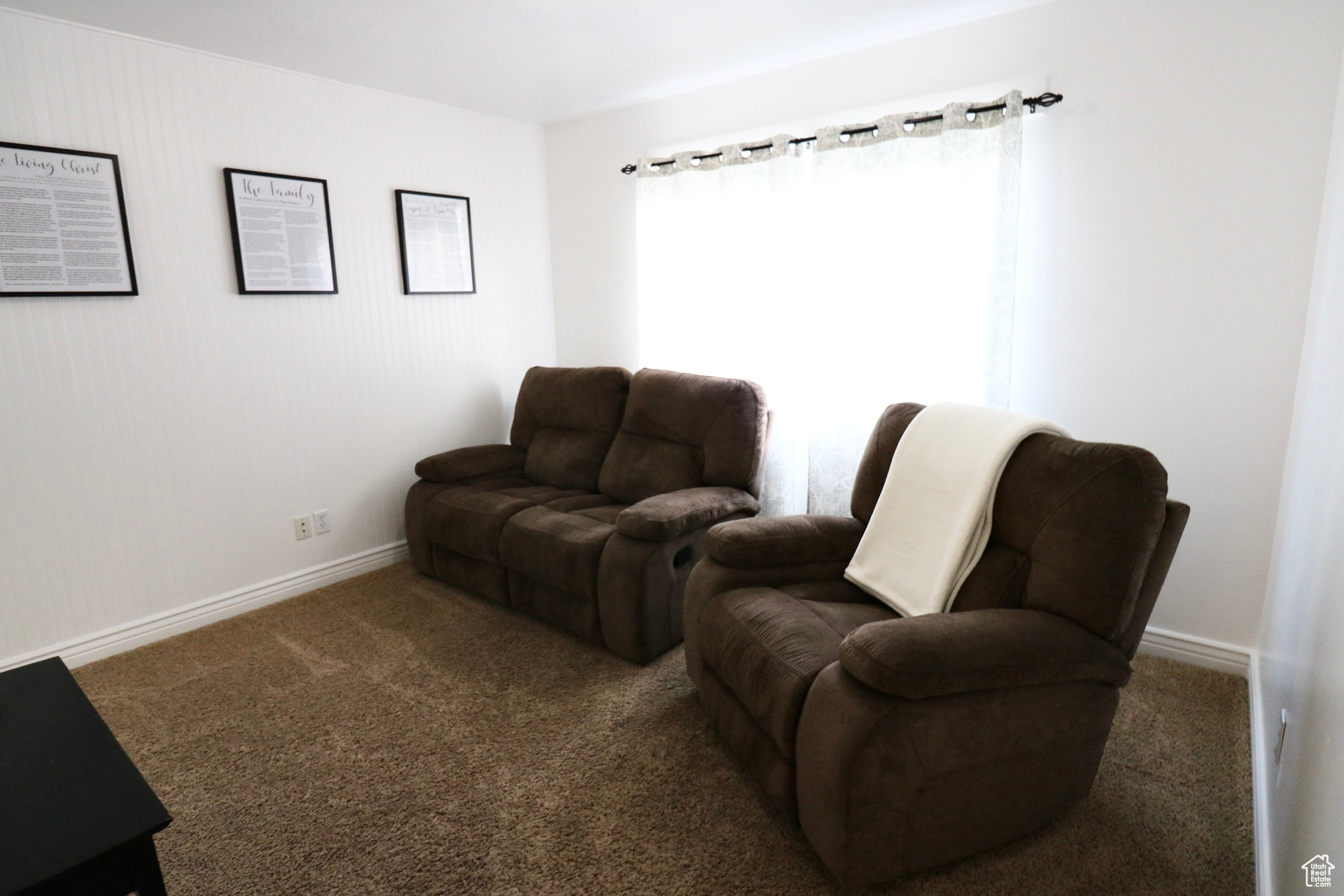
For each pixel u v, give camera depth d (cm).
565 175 393
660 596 246
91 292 245
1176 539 157
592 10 238
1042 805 160
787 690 159
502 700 227
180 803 181
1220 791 180
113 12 229
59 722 134
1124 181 232
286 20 239
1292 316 210
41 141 232
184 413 274
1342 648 106
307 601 307
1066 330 250
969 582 181
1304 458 178
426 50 272
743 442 280
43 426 241
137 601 268
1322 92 198
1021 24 244
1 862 99
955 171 255
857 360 288
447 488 320
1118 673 154
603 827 171
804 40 271
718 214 322
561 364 416
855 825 142
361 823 174
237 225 279
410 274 341
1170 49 219
